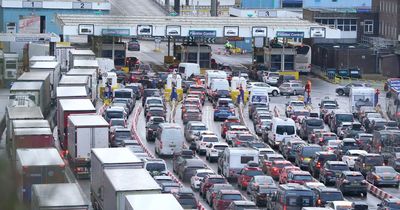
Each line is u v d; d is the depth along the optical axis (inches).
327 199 3806.6
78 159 4421.8
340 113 6338.6
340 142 5502.0
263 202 4067.4
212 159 5226.4
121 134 5364.2
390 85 6870.1
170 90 7559.1
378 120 6333.7
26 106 5098.4
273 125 5684.1
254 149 4768.7
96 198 3631.9
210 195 4030.5
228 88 7534.5
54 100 6520.7
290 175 4350.4
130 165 3506.4
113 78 7431.1
